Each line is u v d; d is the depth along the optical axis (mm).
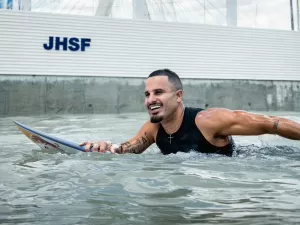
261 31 10297
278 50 10500
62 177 1596
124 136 3607
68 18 8672
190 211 1117
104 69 8984
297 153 2207
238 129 2012
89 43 8852
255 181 1507
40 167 1817
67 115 7711
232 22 11453
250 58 10219
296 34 10672
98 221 1033
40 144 2350
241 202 1214
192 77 9703
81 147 2221
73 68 8742
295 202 1212
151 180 1528
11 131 4086
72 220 1044
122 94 9109
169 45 9477
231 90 10070
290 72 10672
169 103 2021
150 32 9312
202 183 1475
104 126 4793
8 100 8219
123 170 1727
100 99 8930
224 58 9961
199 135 2082
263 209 1135
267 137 3098
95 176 1608
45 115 7797
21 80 8336
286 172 1675
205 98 9812
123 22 9094
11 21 8281
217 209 1140
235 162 1907
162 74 2039
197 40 9703
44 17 8500
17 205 1193
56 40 8594
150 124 2266
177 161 1936
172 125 2113
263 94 10398
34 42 8445
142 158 2037
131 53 9180
